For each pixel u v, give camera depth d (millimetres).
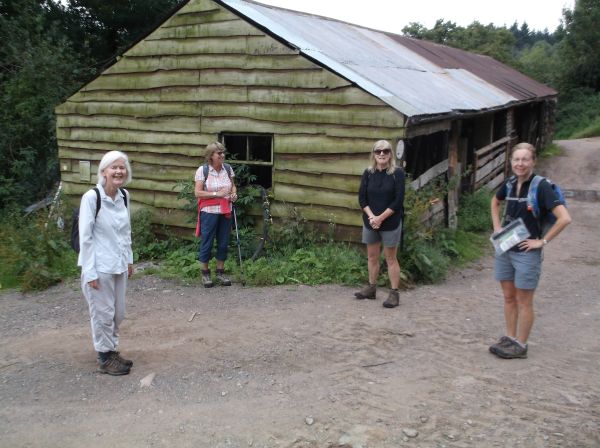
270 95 8812
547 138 22859
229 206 7613
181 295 7297
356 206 8336
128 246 4867
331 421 4082
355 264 7875
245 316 6398
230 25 9016
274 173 8961
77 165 11297
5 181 15000
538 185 4730
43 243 8898
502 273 5113
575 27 35844
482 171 14031
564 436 3863
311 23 10898
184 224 10117
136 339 5754
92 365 5148
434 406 4285
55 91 15375
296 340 5629
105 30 21531
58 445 3881
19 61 15500
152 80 10039
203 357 5254
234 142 9992
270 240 8938
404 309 6672
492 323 6289
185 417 4188
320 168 8531
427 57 14250
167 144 10078
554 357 5363
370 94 7879
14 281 8594
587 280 8703
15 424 4156
